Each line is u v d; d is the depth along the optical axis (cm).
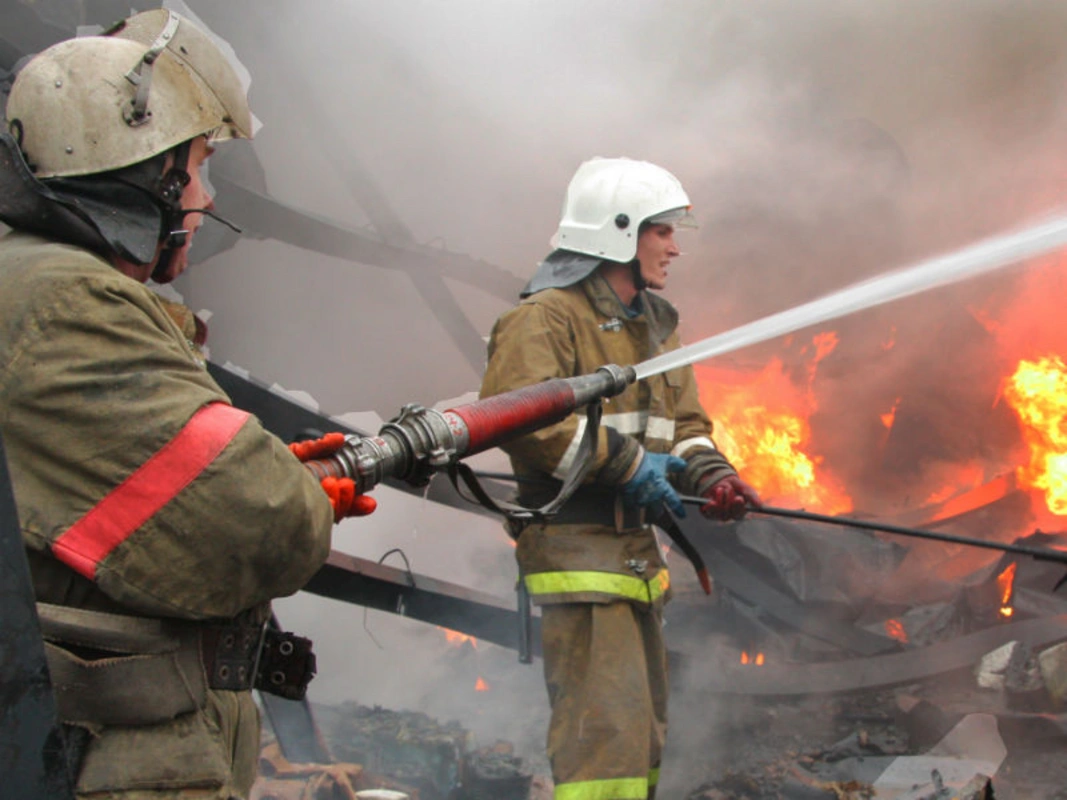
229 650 149
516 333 290
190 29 157
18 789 113
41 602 133
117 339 133
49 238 144
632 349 307
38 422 130
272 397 354
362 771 321
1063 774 342
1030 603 451
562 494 208
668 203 303
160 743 137
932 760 348
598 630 277
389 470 166
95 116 143
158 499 130
